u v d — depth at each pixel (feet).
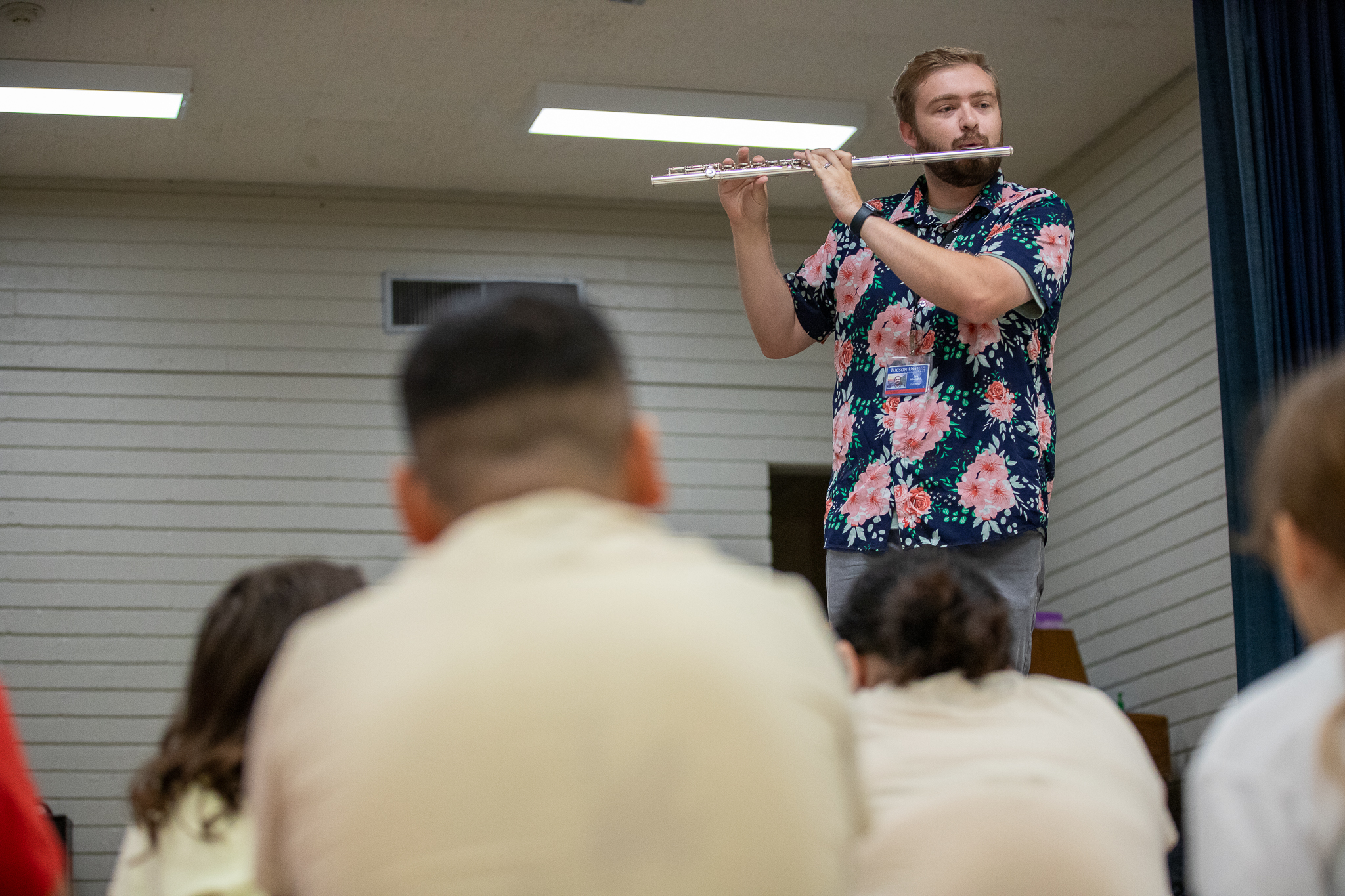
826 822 3.77
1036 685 6.61
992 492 10.55
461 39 18.01
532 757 3.57
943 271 10.32
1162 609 19.44
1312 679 3.90
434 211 22.40
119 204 21.53
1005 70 19.12
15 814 5.08
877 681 6.80
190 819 6.22
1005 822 6.02
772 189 22.76
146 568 20.74
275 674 3.99
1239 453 13.70
